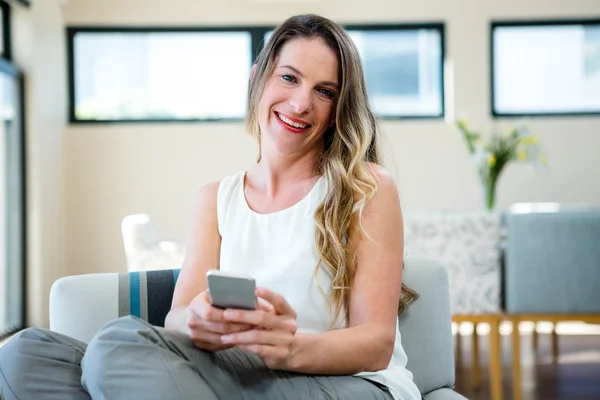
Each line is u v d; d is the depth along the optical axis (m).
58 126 5.95
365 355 1.36
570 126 6.17
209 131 6.21
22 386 1.26
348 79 1.56
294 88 1.56
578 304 3.22
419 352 1.63
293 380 1.31
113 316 1.64
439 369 1.63
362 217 1.49
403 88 6.27
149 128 6.19
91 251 6.14
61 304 1.62
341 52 1.55
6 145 5.21
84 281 1.65
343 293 1.47
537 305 3.23
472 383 3.69
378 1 6.18
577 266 3.21
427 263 1.68
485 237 3.24
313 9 6.20
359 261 1.47
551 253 3.21
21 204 5.38
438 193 6.18
